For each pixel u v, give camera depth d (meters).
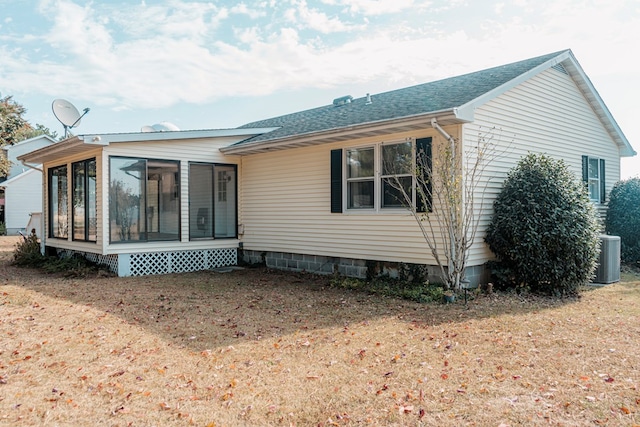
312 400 3.46
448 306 6.54
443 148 7.33
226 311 6.34
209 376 3.94
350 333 5.21
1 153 21.47
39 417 3.19
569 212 7.12
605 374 3.88
